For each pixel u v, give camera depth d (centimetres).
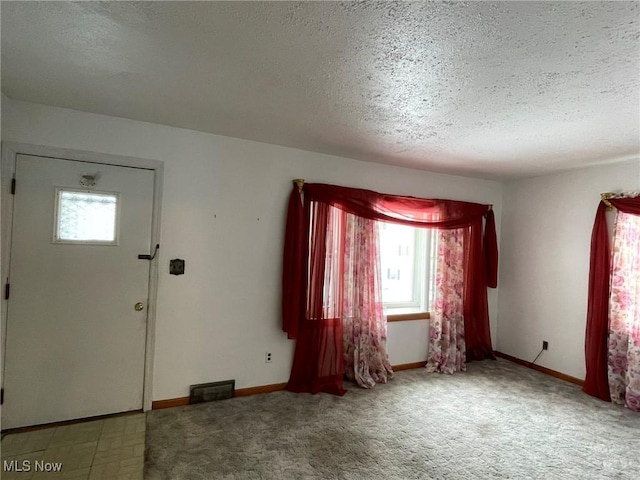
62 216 238
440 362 374
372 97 196
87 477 188
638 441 242
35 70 179
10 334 226
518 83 172
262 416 261
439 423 259
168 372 271
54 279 236
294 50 151
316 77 175
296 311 300
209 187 283
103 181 249
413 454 219
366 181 350
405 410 279
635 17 119
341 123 241
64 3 124
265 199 304
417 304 406
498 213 430
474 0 114
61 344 239
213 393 284
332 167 333
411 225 356
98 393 250
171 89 198
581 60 149
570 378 350
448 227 377
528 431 252
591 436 247
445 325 379
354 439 234
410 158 329
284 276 304
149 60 166
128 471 194
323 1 118
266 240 305
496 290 432
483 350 412
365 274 341
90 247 246
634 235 301
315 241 319
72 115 239
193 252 278
